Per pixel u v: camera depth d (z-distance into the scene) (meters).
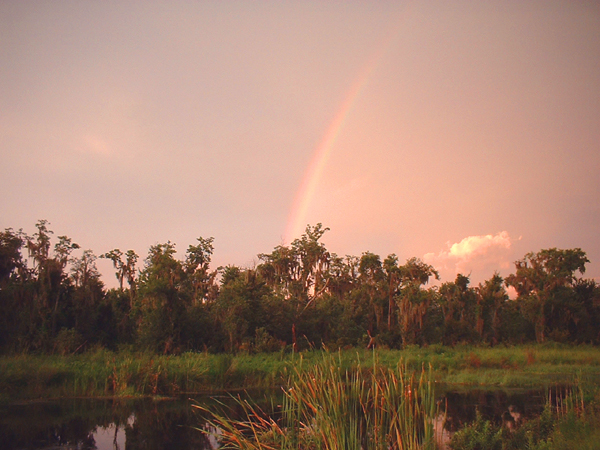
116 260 41.75
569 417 10.66
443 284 58.53
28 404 17.86
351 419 7.16
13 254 36.56
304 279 49.19
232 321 36.84
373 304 53.19
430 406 6.66
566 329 52.44
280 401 18.12
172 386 20.69
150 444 12.36
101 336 38.34
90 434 13.41
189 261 47.91
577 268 56.34
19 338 32.44
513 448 10.16
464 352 35.78
